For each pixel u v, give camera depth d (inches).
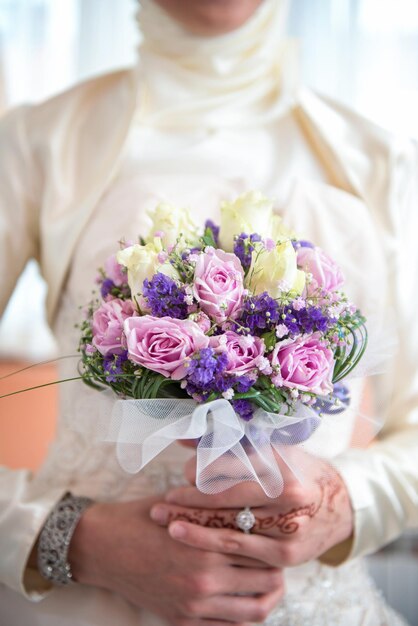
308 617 32.7
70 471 33.8
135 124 37.2
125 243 30.2
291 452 28.8
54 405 60.7
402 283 35.8
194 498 30.2
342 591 33.9
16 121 37.8
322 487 31.5
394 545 56.4
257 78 38.1
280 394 26.5
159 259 26.9
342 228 34.8
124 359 26.6
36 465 59.9
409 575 56.2
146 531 30.8
